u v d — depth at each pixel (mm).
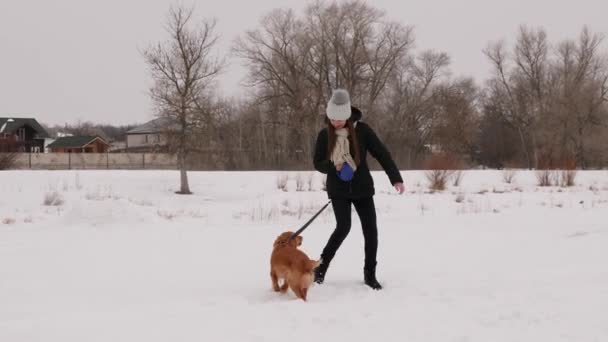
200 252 7820
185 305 4777
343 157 5301
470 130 52562
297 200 18000
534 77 49094
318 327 4035
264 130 45469
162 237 9312
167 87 22672
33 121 71000
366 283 5441
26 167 46875
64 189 19781
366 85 44875
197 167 40750
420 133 51656
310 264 4844
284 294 5211
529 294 4809
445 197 18203
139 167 51781
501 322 4078
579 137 42750
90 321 4250
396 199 17578
